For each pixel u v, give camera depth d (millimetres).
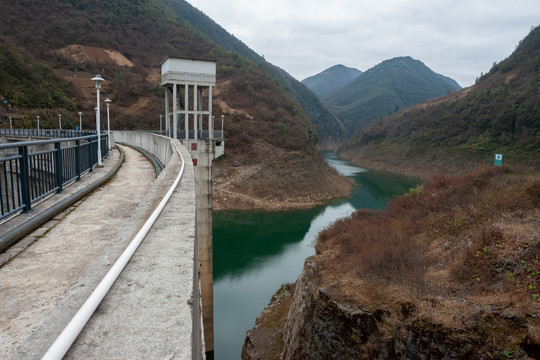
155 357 1666
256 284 31484
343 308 12758
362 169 115625
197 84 36688
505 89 98750
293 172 75188
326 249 21344
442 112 121625
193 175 7348
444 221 19234
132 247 2969
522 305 9664
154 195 5316
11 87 75250
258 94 102438
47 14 121375
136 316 2012
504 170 26312
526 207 17078
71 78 98875
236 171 72812
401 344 10883
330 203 65062
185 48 139125
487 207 18344
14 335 2543
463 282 12664
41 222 5438
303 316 16281
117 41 127188
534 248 12094
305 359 14648
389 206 28219
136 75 112875
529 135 80062
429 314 10742
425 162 102688
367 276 14398
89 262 4020
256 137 85000
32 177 6160
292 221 53312
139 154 20875
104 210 6508
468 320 9992
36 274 3645
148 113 93000
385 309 12047
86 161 11164
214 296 29188
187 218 4125
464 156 91250
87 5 136875
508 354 8656
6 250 4305
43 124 74062
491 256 12805
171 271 2637
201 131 37906
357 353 11953
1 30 102625
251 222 52531
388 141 134875
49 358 1451
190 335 1860
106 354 1669
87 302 1962
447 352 9648
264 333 21703
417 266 14359
